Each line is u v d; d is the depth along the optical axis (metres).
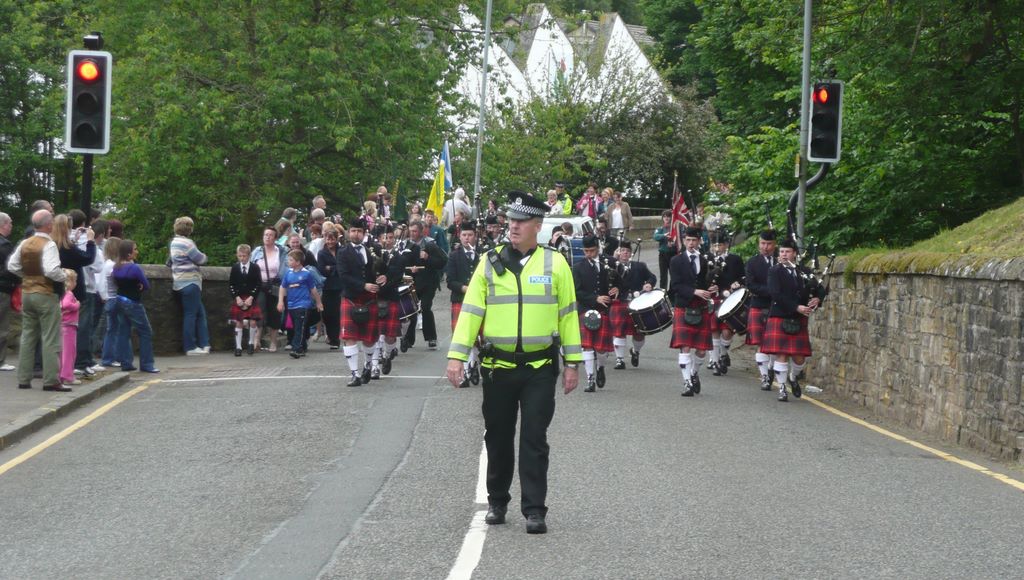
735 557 6.54
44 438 10.67
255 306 18.12
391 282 15.23
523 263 7.35
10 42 40.97
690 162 52.16
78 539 7.07
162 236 34.38
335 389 13.86
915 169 18.17
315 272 18.48
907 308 12.53
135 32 33.38
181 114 30.92
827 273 14.02
